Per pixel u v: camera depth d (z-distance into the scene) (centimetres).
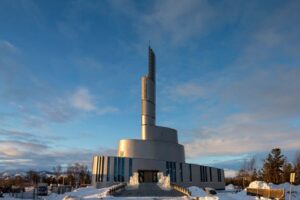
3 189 7525
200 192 5478
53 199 5275
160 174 7438
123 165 8519
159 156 8938
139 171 8544
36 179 13450
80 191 6078
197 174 9488
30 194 6494
